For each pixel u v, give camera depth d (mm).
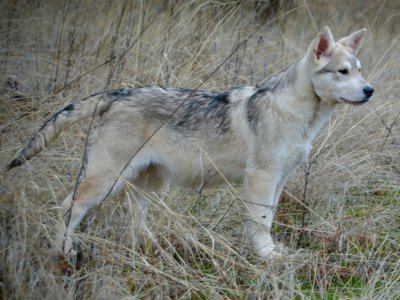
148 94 13219
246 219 13742
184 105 13273
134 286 11430
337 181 16234
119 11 20625
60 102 16406
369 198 16000
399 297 11547
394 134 18391
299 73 12984
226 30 21828
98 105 13062
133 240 12078
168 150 13320
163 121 13125
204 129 13273
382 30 26250
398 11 28484
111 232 12789
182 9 21094
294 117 13039
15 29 19094
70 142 15516
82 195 12742
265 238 13242
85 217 13125
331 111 13445
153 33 19500
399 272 12477
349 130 16984
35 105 16156
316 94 13094
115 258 11906
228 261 12422
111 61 17359
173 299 11391
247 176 13359
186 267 12047
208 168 13430
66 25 19859
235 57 20094
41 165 13625
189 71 18328
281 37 23062
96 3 21016
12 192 11641
